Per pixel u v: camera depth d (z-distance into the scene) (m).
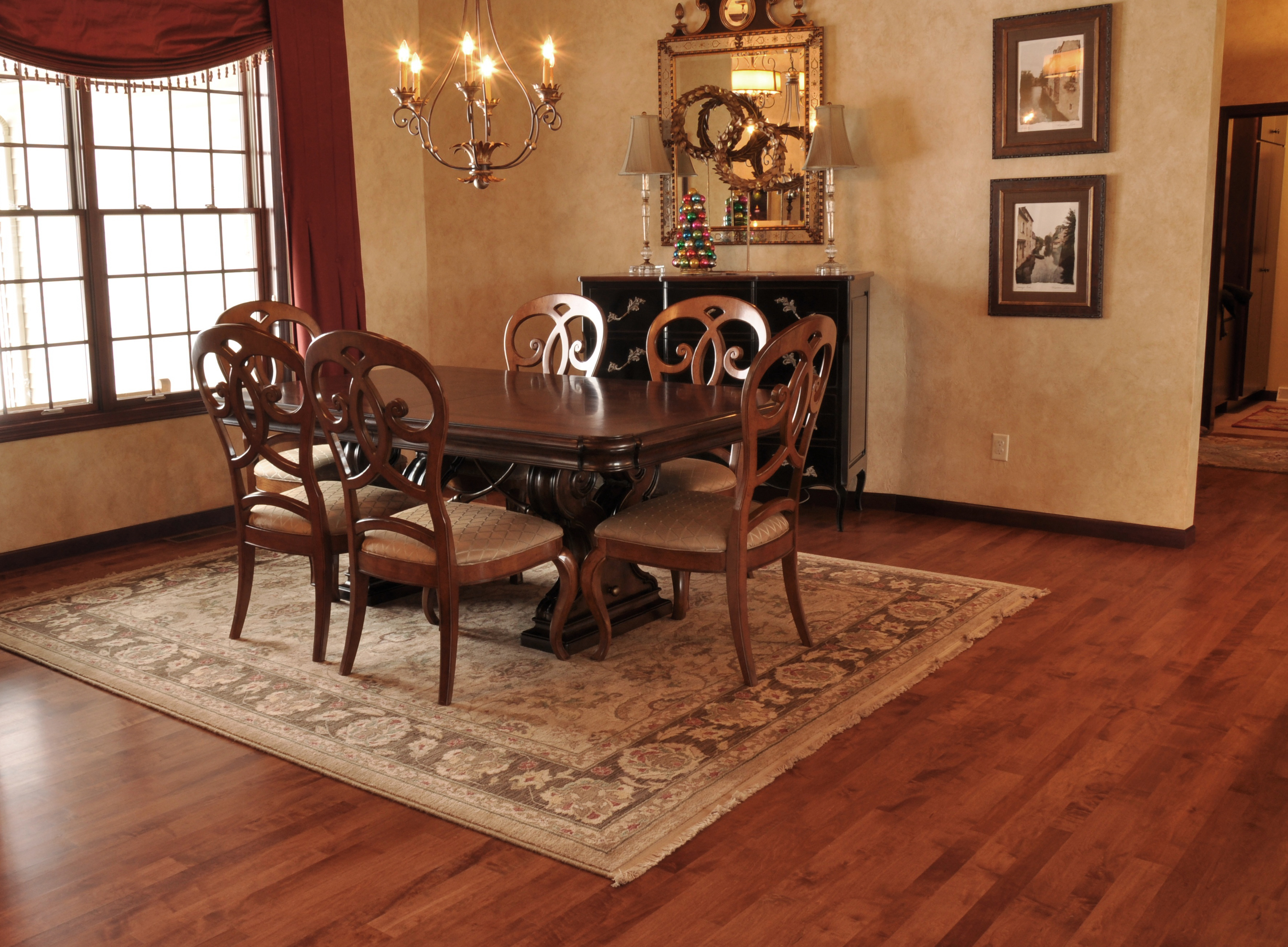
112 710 3.27
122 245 5.15
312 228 5.70
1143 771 2.78
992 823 2.54
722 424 3.45
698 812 2.60
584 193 6.12
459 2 6.27
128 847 2.51
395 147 6.33
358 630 3.45
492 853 2.46
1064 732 3.01
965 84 5.06
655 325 4.43
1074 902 2.23
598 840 2.48
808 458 5.27
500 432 3.27
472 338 6.60
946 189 5.18
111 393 5.08
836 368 5.09
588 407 3.63
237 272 5.67
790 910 2.22
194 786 2.79
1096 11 4.66
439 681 3.37
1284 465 6.44
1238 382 8.33
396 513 3.73
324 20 5.67
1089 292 4.86
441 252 6.57
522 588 4.36
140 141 5.20
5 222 4.71
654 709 3.18
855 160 5.32
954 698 3.25
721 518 3.37
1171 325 4.71
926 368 5.38
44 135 4.82
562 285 6.29
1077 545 4.89
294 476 3.87
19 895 2.33
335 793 2.75
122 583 4.46
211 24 5.21
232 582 4.48
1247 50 6.71
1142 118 4.65
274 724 3.12
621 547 3.40
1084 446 5.00
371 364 3.07
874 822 2.56
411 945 2.13
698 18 5.64
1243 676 3.37
